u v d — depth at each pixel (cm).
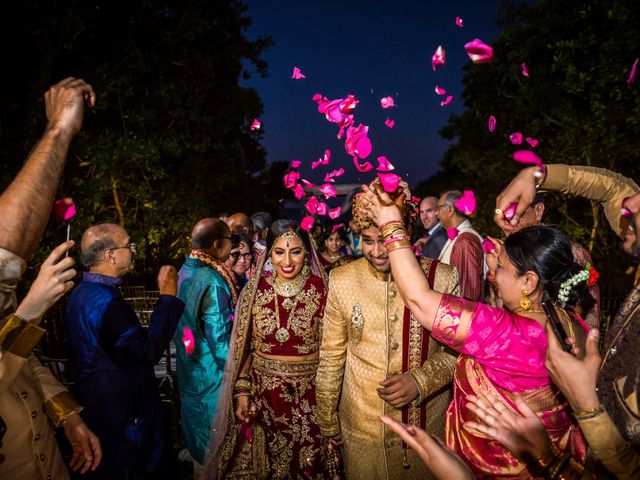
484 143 992
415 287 155
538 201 253
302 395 264
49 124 124
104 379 235
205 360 293
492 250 173
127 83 805
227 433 271
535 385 146
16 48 671
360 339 210
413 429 108
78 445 194
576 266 148
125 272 254
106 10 806
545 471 125
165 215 909
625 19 703
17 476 154
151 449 255
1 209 114
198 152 1008
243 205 1251
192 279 299
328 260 538
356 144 173
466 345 150
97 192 752
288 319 262
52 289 130
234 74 1147
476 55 158
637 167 775
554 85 819
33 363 188
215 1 959
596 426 112
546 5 838
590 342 117
